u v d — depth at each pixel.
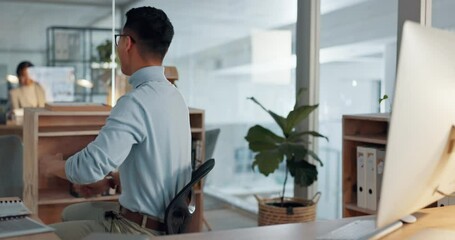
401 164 1.22
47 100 7.82
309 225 1.68
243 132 5.57
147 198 2.01
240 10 5.50
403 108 1.18
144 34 2.04
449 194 1.54
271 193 5.07
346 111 3.83
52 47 7.90
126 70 2.13
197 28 5.71
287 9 4.58
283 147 3.53
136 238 1.50
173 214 1.96
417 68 1.21
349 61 3.80
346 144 3.10
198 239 1.50
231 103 5.71
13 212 1.80
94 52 7.88
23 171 3.42
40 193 3.34
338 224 1.69
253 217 4.98
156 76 2.07
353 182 3.14
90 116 3.46
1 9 7.62
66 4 7.85
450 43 1.33
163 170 2.03
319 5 4.05
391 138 1.18
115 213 2.09
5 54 7.69
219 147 5.70
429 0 3.05
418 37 1.21
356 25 3.72
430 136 1.29
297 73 4.21
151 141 1.98
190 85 5.80
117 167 1.98
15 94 6.65
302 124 4.11
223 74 5.77
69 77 7.91
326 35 4.00
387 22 3.42
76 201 3.25
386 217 1.26
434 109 1.28
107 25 7.73
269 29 5.04
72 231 2.10
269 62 5.06
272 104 5.10
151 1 5.37
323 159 4.08
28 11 7.75
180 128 2.07
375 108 3.55
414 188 1.31
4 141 3.07
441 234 1.51
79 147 3.43
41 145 3.32
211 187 5.61
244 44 5.50
